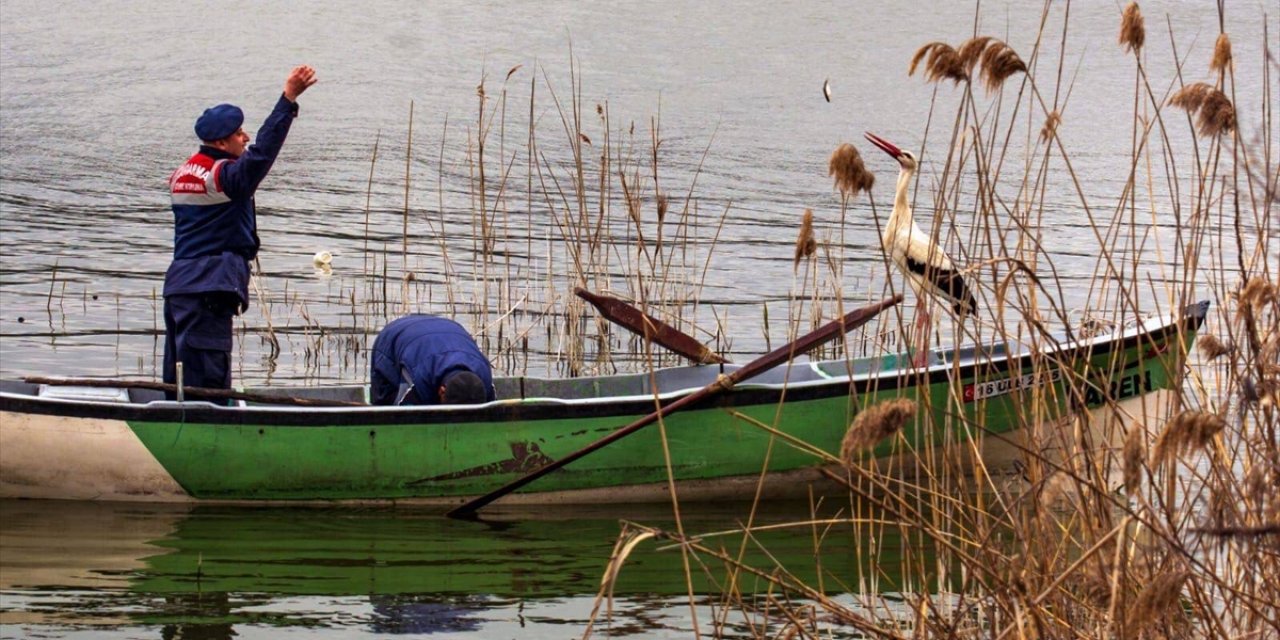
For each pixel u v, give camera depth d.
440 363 30.52
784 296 49.72
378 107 90.81
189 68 102.69
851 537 27.95
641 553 27.12
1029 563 18.38
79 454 29.62
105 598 23.94
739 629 22.62
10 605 23.38
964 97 21.06
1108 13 118.12
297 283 51.50
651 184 70.62
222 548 27.06
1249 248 27.84
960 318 20.39
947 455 21.08
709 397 29.97
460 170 74.00
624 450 30.44
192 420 29.66
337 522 29.27
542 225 61.12
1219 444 17.81
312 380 40.50
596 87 99.19
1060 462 19.47
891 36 118.25
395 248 57.25
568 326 44.09
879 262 55.53
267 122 30.38
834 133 86.56
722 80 102.62
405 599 24.11
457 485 30.16
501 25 121.44
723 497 31.06
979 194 21.23
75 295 49.12
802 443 18.72
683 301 43.09
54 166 73.44
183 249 31.33
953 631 18.55
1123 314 20.69
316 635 22.31
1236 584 18.17
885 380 29.47
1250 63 93.81
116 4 125.88
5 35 112.19
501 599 24.25
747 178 73.75
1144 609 15.86
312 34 116.06
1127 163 75.06
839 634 21.95
